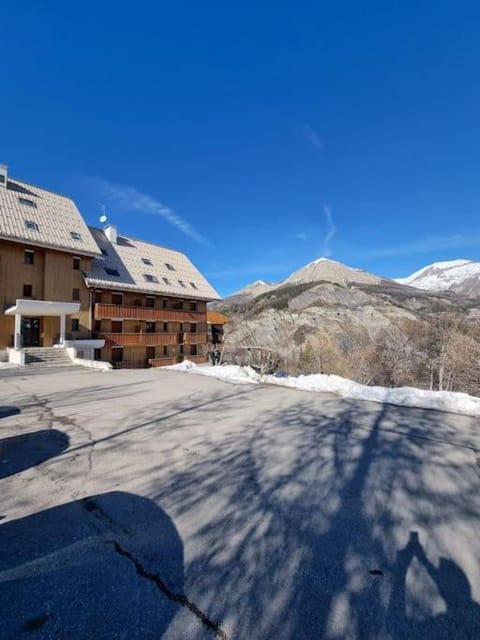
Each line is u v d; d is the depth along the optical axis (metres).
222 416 6.14
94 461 4.07
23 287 18.19
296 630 1.77
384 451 4.35
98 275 22.12
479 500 3.13
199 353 30.27
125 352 24.12
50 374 12.61
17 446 4.59
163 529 2.68
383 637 1.73
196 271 31.59
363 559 2.33
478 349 23.42
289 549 2.43
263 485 3.44
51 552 2.39
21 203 19.31
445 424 5.50
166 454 4.29
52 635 1.74
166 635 1.74
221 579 2.13
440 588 2.07
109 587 2.06
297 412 6.36
